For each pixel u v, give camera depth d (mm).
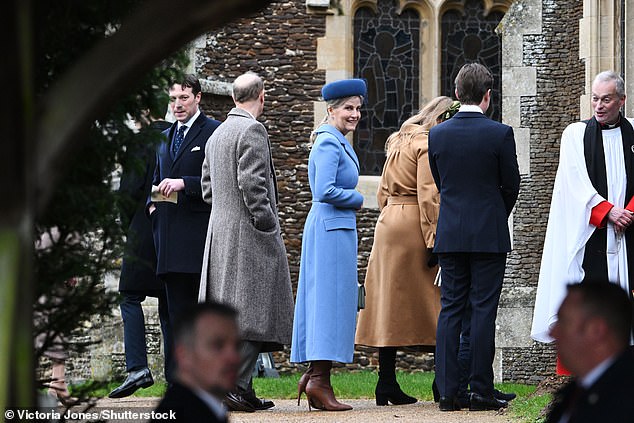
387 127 45406
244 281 20234
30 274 7098
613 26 40500
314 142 21828
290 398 25516
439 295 22562
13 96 6992
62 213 10828
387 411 20312
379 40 45469
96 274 11234
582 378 9305
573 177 20250
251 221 20500
